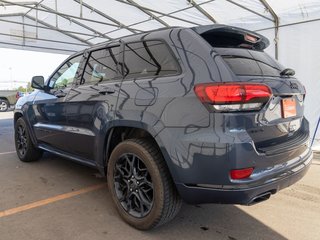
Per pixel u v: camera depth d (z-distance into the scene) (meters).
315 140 6.48
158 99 2.44
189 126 2.23
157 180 2.45
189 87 2.27
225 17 8.66
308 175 4.30
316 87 6.72
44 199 3.35
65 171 4.36
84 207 3.14
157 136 2.39
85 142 3.32
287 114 2.56
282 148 2.37
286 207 3.20
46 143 4.27
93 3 9.88
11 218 2.88
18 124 4.92
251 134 2.20
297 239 2.56
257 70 2.50
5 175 4.19
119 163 2.85
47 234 2.59
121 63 2.98
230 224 2.81
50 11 9.19
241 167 2.09
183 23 10.10
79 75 3.58
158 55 2.63
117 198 2.86
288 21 7.18
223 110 2.11
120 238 2.54
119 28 11.75
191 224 2.80
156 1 8.73
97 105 3.05
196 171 2.20
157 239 2.53
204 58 2.32
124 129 2.88
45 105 4.11
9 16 12.37
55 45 13.73
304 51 6.92
